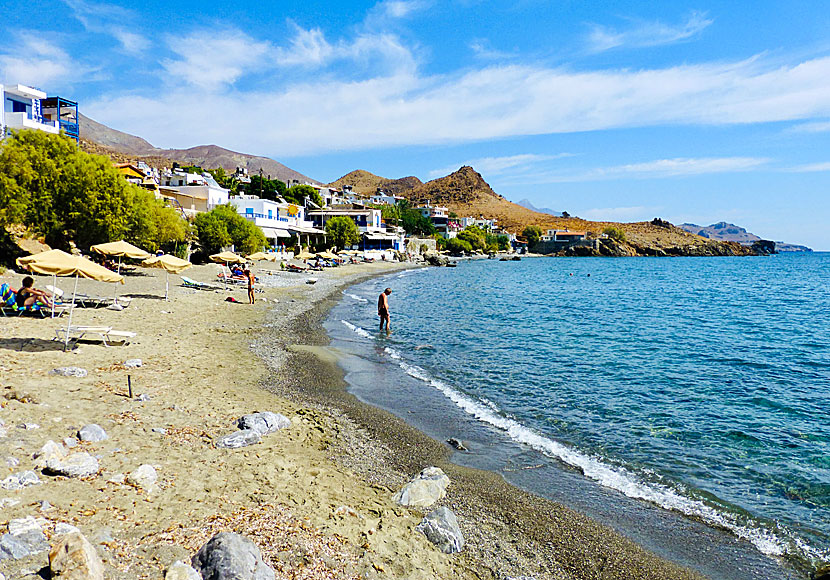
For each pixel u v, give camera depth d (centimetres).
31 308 1836
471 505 850
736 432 1264
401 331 2573
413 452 1066
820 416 1398
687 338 2659
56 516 596
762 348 2400
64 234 3241
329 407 1301
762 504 905
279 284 4247
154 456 827
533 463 1050
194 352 1670
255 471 837
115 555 540
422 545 694
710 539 791
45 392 1052
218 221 5172
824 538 802
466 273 8425
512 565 691
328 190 13788
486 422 1285
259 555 555
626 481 983
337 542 650
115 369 1327
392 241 11350
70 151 3266
